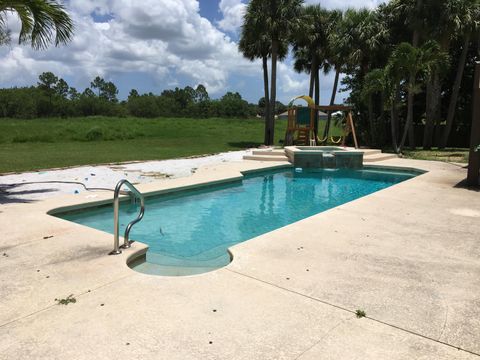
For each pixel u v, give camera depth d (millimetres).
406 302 3146
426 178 10203
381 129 21453
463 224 5617
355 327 2762
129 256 4207
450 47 21969
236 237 6250
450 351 2484
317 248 4477
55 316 2887
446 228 5402
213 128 36312
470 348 2518
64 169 12312
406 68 17047
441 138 20984
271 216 7664
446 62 18094
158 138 28156
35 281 3506
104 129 26875
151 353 2439
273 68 22516
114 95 88188
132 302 3109
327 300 3168
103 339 2590
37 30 7848
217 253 5402
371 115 21078
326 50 25047
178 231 6484
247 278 3598
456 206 6816
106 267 3846
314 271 3781
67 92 74688
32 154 16812
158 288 3373
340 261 4062
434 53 16891
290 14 21312
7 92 52906
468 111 22625
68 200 7141
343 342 2576
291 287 3410
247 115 75125
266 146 22781
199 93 94500
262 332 2688
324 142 23922
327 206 8602
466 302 3156
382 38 20641
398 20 20547
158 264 4539
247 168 12641
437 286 3461
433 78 20062
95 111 60250
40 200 7445
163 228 6629
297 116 21234
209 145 23641
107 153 17828
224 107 73875
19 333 2656
